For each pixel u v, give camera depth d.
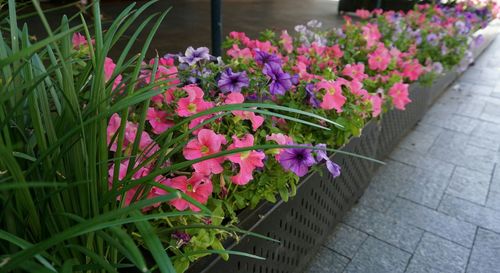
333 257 1.63
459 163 2.46
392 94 1.91
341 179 1.66
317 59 1.84
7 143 0.63
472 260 1.65
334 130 1.40
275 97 1.37
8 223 0.68
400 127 2.53
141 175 0.84
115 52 2.82
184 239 0.88
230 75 1.23
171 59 1.39
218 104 1.09
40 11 0.49
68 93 0.69
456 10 4.43
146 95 0.68
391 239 1.75
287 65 1.62
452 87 3.99
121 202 0.73
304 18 5.74
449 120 3.14
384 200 2.04
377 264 1.61
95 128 0.66
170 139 0.91
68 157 0.72
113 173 0.77
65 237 0.49
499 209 2.01
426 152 2.59
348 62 2.11
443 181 2.25
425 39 2.99
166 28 4.20
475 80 4.27
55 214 0.67
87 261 0.73
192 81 1.23
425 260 1.64
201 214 0.62
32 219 0.68
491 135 2.90
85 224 0.50
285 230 1.29
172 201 0.85
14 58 0.46
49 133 0.70
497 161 2.51
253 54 1.64
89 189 0.69
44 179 0.68
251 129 1.21
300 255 1.46
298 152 1.07
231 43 1.96
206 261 0.94
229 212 1.00
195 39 3.82
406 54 2.47
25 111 0.76
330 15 6.16
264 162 1.08
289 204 1.25
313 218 1.48
